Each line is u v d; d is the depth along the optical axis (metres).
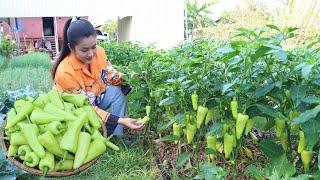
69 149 2.77
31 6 18.75
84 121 2.97
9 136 2.93
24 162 2.79
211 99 3.10
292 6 12.85
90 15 19.11
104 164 3.99
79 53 3.86
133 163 3.99
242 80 2.73
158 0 18.70
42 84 9.98
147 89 4.24
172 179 3.57
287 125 2.83
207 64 3.14
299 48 3.24
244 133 2.97
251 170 2.82
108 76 4.52
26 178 3.87
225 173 2.79
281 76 2.72
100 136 3.02
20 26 24.20
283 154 2.77
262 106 2.70
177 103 3.49
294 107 2.65
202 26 18.38
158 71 3.96
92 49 3.83
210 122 3.86
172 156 4.12
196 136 3.53
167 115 3.88
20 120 2.95
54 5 18.78
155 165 3.95
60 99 3.13
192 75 3.17
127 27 20.86
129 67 4.34
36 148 2.76
